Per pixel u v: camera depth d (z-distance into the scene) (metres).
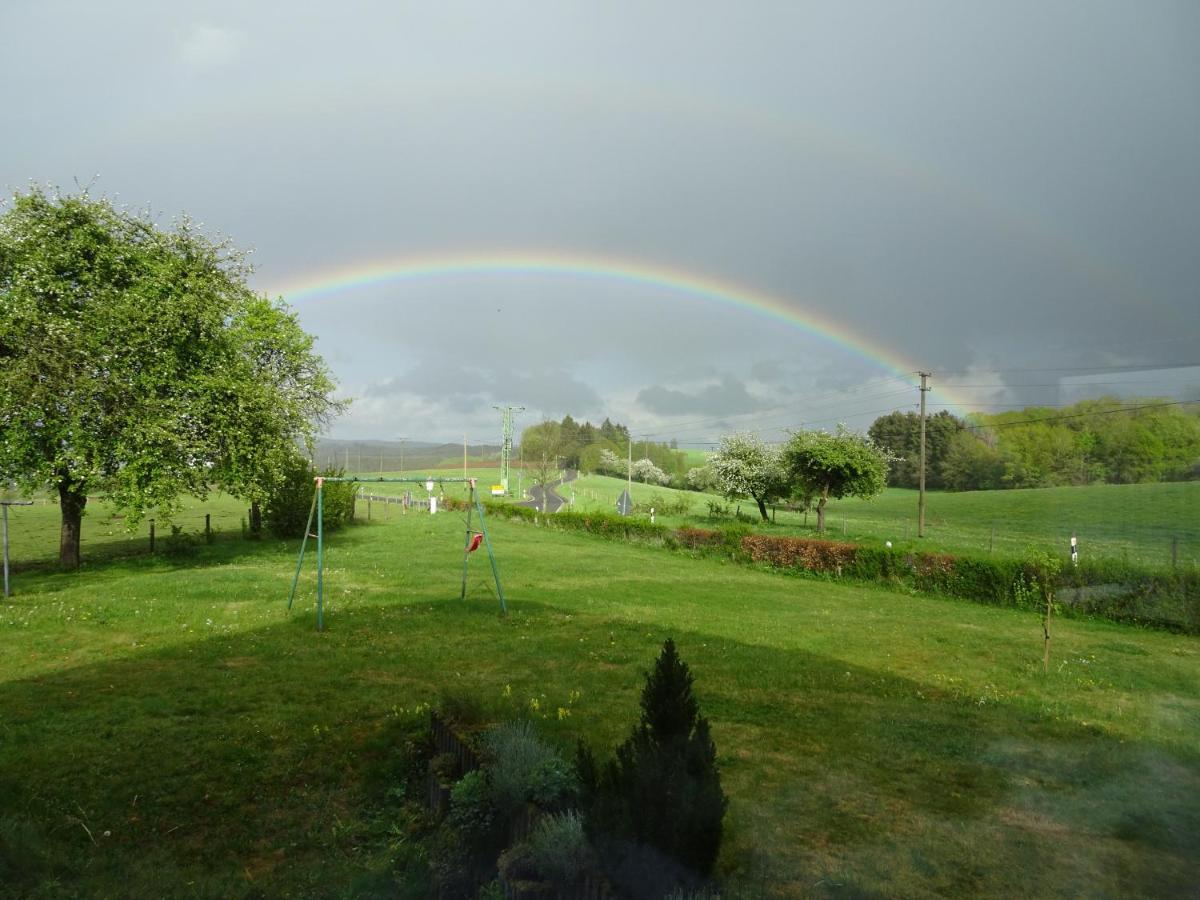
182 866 5.67
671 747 4.15
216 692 9.65
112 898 5.11
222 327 25.31
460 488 104.94
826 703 9.65
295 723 8.52
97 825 6.17
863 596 22.27
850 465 46.47
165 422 22.34
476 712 7.36
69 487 22.30
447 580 21.58
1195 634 16.70
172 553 26.92
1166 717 9.24
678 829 3.98
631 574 25.11
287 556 27.38
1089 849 5.34
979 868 5.04
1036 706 9.71
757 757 7.45
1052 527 21.48
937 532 41.91
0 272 22.22
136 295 22.86
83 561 26.06
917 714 9.14
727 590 22.03
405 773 7.38
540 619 15.63
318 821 6.48
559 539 38.00
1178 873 4.98
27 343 20.97
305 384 36.94
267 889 5.38
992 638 15.16
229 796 6.79
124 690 9.70
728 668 11.52
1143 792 6.47
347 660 11.56
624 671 11.18
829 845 5.40
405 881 5.44
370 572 22.94
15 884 5.04
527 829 4.96
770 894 4.56
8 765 7.12
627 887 4.02
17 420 20.67
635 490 105.94
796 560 27.97
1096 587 18.73
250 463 25.16
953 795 6.46
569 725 8.24
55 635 12.98
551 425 130.25
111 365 22.17
